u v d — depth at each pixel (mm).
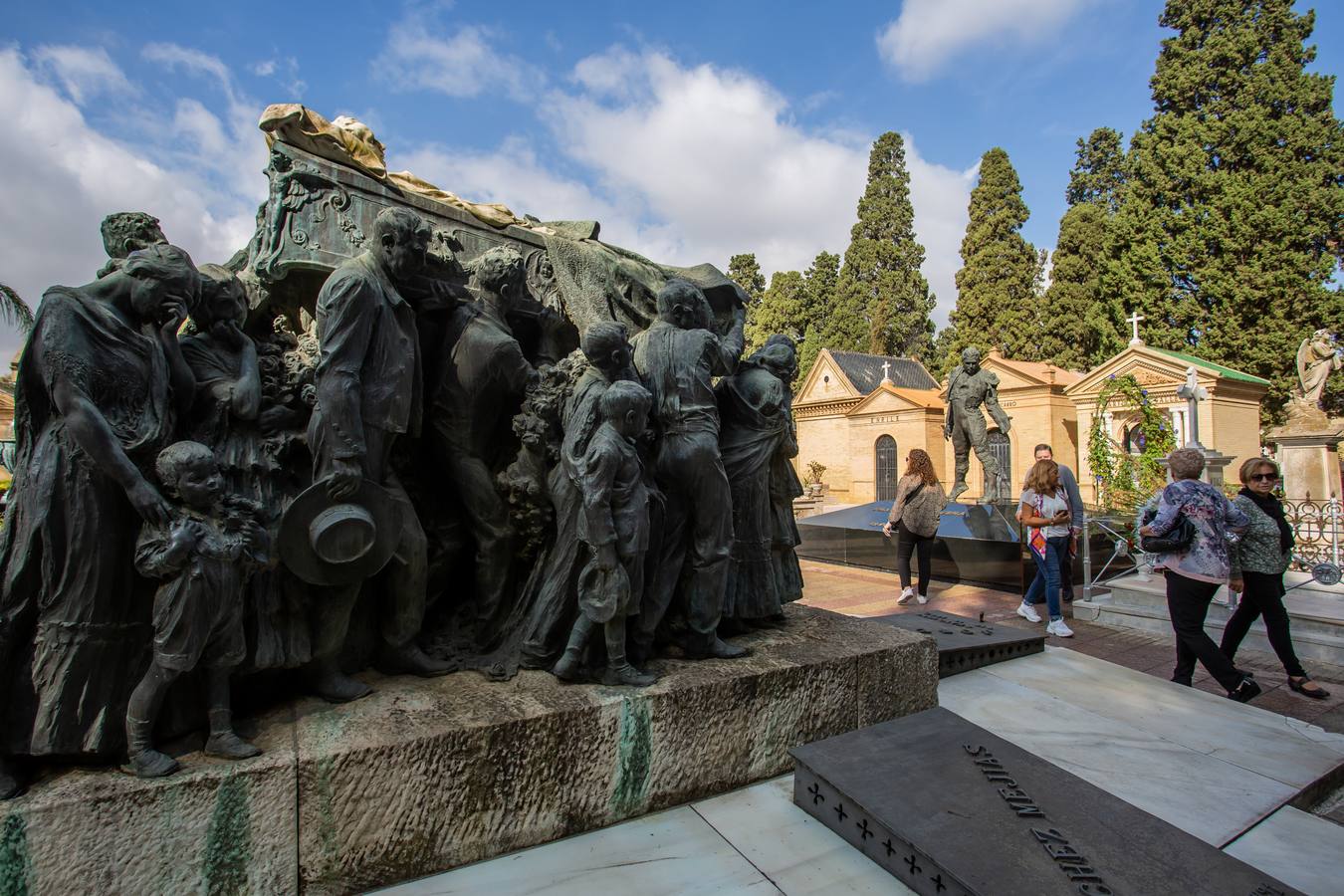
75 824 1696
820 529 11586
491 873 2102
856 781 2355
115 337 1962
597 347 2600
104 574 1881
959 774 2412
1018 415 23109
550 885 2047
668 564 2846
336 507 2250
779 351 3387
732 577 3289
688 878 2092
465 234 3424
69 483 1861
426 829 2072
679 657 2926
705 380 2850
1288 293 23016
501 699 2389
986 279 30984
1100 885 1848
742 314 3758
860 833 2236
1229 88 24641
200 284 2205
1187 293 25047
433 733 2096
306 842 1926
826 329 39250
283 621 2275
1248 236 23469
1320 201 22844
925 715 2877
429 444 2910
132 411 2006
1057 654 4582
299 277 2889
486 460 2965
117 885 1733
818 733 2900
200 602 1858
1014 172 31203
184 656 1845
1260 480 4910
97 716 1858
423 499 2943
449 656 2768
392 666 2637
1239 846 2465
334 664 2393
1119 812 2191
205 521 1924
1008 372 23250
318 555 2213
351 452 2252
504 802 2189
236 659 1968
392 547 2412
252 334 3115
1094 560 9180
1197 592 4551
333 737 2062
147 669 1933
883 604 8039
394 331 2428
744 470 3279
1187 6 25500
